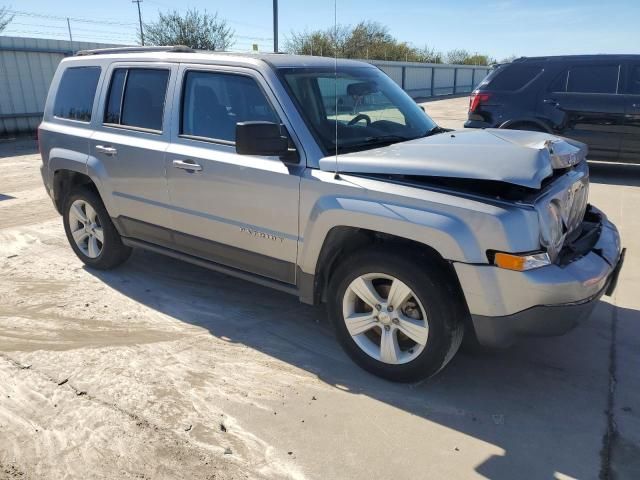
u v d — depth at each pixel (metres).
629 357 3.58
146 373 3.37
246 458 2.64
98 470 2.56
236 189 3.66
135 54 4.46
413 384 3.26
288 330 3.95
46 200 7.95
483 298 2.80
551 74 8.97
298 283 3.56
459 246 2.77
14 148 14.32
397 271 3.02
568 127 8.88
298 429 2.86
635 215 6.77
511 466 2.60
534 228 2.75
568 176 3.35
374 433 2.84
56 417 2.94
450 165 2.91
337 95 3.77
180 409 3.02
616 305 4.32
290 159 3.41
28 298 4.49
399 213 2.93
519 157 2.92
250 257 3.76
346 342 3.40
